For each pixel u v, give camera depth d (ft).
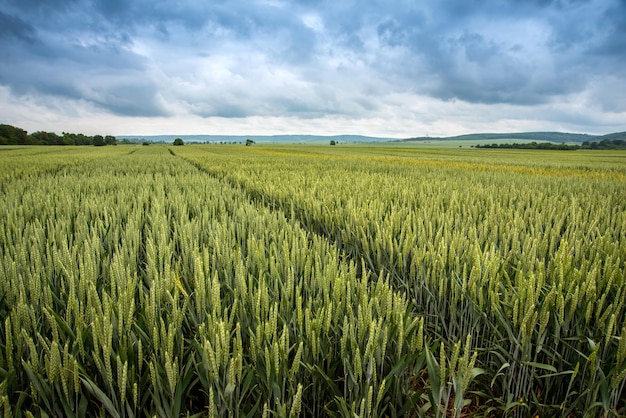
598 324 6.97
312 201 20.76
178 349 6.29
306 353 6.41
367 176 41.75
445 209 20.56
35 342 6.42
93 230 12.51
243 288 7.35
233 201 22.45
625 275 8.13
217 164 69.51
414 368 6.75
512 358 7.22
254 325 6.74
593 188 33.58
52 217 16.42
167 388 5.77
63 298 7.66
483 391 8.27
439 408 5.66
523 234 13.15
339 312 7.09
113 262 8.50
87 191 27.71
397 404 6.49
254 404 6.33
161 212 17.88
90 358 5.87
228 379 5.45
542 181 40.91
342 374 6.93
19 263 8.99
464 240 11.34
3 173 43.57
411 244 11.07
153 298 6.05
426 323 9.46
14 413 5.29
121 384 5.10
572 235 12.66
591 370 6.35
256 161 84.02
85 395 5.86
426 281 9.66
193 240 12.35
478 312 8.04
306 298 8.48
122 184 31.50
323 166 67.05
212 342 5.70
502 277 9.21
